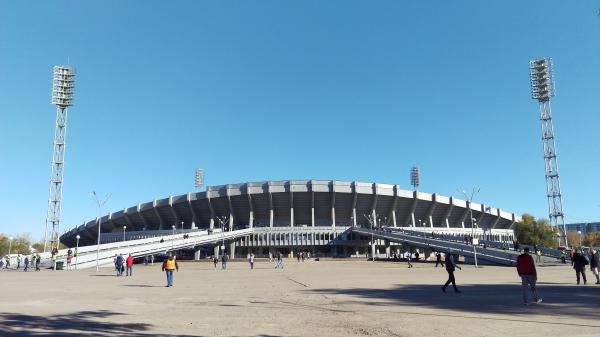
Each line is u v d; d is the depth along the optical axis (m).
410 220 127.06
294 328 10.81
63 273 45.50
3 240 119.06
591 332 9.95
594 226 177.38
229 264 73.56
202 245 96.44
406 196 119.38
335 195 117.25
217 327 10.97
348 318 12.39
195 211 123.56
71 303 16.69
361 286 24.31
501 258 57.59
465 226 133.75
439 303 15.82
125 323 11.62
